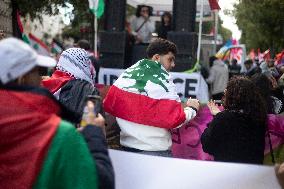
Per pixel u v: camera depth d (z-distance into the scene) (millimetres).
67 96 3510
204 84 8727
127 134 3770
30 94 2205
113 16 9695
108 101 3793
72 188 2123
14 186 2115
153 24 11414
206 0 12617
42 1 13477
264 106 3766
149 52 4035
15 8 11398
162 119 3699
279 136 4203
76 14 16891
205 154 4461
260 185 2955
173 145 4516
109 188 2230
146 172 2990
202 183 2980
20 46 2184
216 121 3762
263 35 32281
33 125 2146
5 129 2135
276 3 27719
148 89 3736
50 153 2119
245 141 3693
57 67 3721
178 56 9016
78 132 2213
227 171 2971
